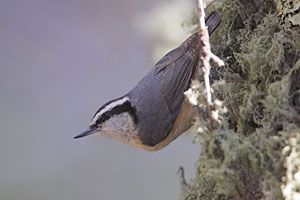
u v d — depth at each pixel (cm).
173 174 923
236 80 520
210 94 456
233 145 430
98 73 965
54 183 917
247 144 429
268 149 423
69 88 968
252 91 476
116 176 936
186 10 824
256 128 459
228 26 560
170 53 597
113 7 918
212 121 438
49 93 952
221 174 429
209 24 532
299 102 453
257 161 427
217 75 538
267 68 482
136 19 881
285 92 442
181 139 905
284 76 456
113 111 651
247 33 532
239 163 434
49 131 944
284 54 482
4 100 939
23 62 966
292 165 405
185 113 587
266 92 474
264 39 496
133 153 945
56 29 973
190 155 922
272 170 420
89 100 960
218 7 571
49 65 973
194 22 619
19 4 967
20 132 933
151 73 623
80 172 932
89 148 953
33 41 972
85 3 958
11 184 902
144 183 927
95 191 920
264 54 487
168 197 909
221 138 433
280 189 409
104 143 959
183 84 575
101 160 946
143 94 625
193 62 559
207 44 452
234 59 540
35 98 954
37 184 909
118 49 937
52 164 932
